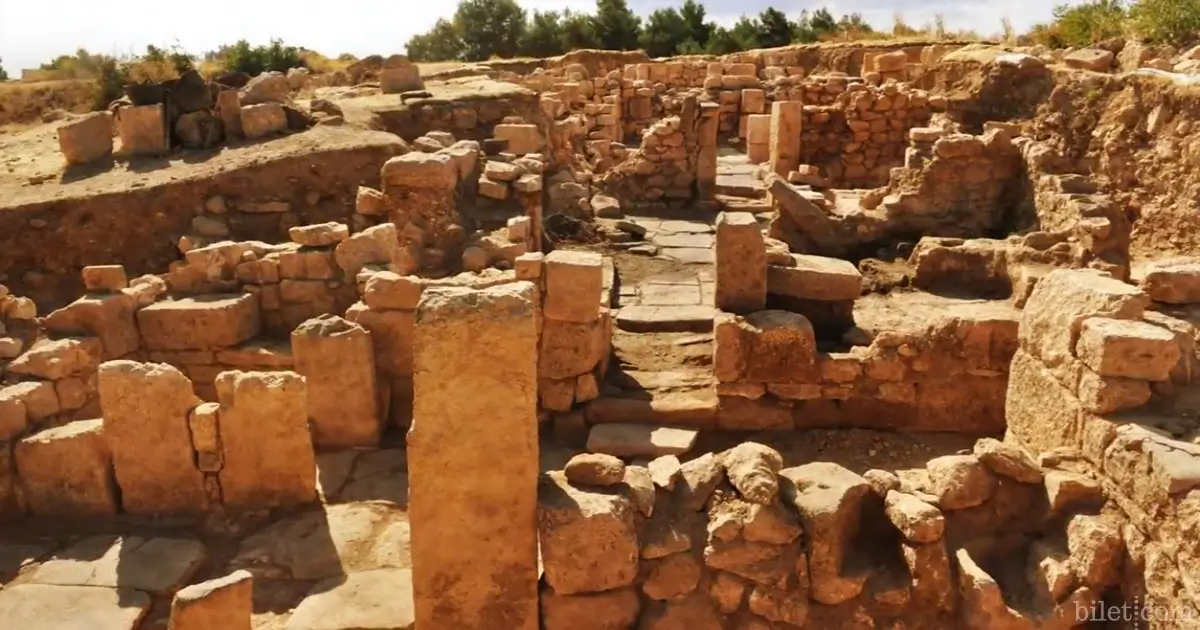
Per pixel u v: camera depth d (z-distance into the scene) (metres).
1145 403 4.61
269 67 27.42
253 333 8.30
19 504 6.33
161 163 12.27
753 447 4.59
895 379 7.35
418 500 4.28
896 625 4.31
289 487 6.38
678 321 9.45
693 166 15.02
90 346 7.32
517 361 4.14
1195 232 11.55
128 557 5.78
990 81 15.85
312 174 11.91
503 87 16.64
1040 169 11.31
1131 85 13.13
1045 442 5.25
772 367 7.35
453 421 4.20
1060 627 4.21
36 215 10.83
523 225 10.46
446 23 39.97
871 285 10.27
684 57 28.42
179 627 4.32
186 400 6.23
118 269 7.89
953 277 10.17
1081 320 4.89
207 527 6.21
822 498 4.39
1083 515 4.36
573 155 16.66
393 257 8.68
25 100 22.25
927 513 4.28
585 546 4.26
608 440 7.12
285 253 8.39
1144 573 4.04
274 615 5.28
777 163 16.64
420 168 10.49
